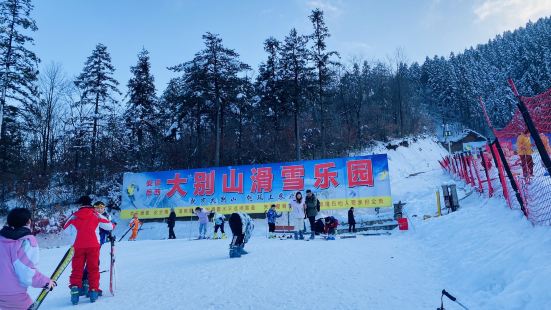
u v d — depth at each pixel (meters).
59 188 33.69
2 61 28.67
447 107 95.06
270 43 37.84
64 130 40.91
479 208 11.91
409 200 24.64
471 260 7.08
